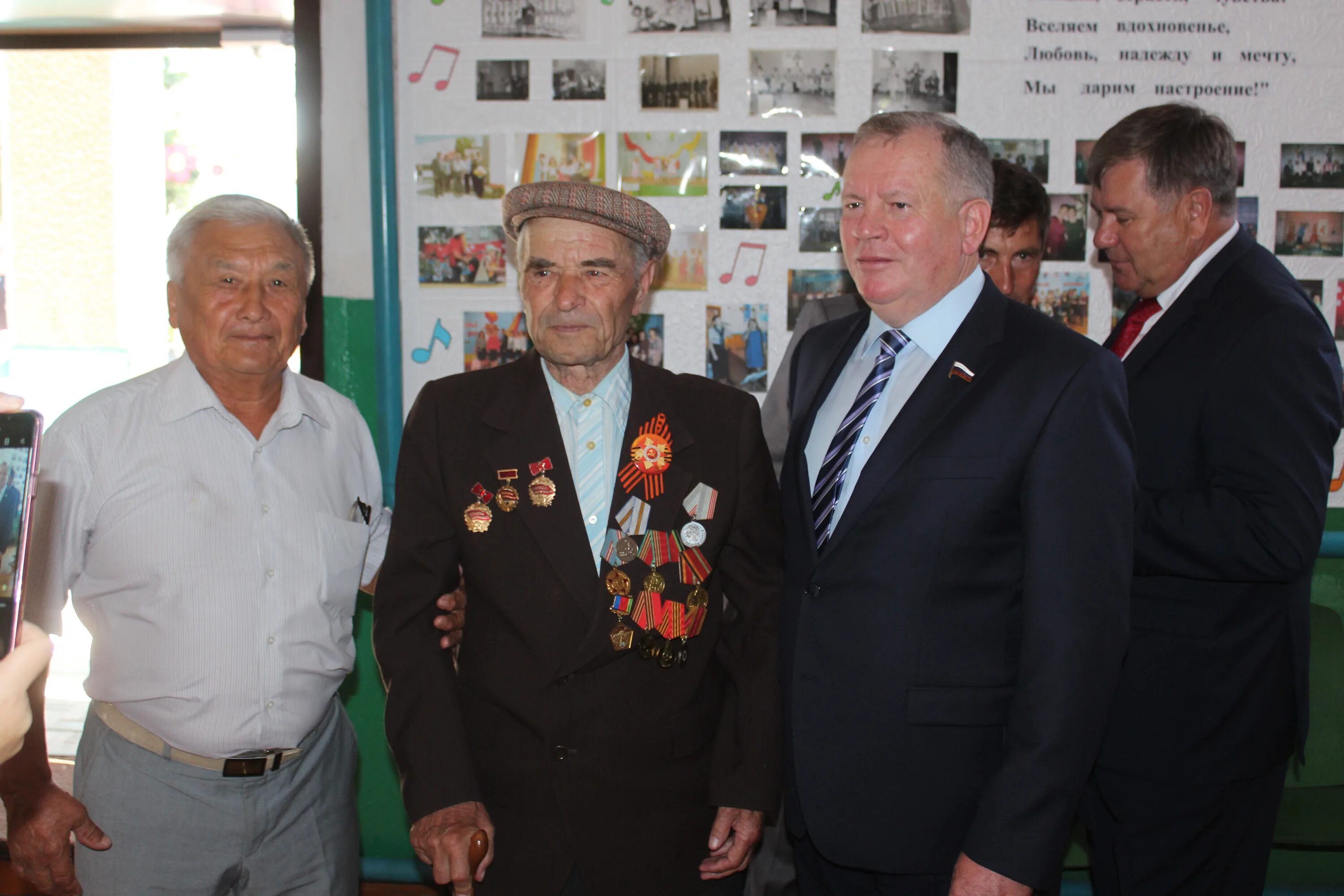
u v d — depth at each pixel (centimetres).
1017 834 125
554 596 141
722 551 156
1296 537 145
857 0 214
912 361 145
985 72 214
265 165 318
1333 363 154
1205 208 163
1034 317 141
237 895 155
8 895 231
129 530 144
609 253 141
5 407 97
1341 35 209
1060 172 215
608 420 152
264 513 151
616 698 141
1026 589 130
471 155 220
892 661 136
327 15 222
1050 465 129
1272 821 167
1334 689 220
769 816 152
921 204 136
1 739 85
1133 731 166
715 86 217
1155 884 167
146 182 333
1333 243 213
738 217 220
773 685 148
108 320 343
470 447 149
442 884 132
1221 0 210
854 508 139
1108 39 212
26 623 91
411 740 140
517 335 223
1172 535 152
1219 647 160
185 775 145
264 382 153
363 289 227
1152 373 164
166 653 144
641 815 141
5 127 330
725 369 223
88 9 241
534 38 217
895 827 137
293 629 150
